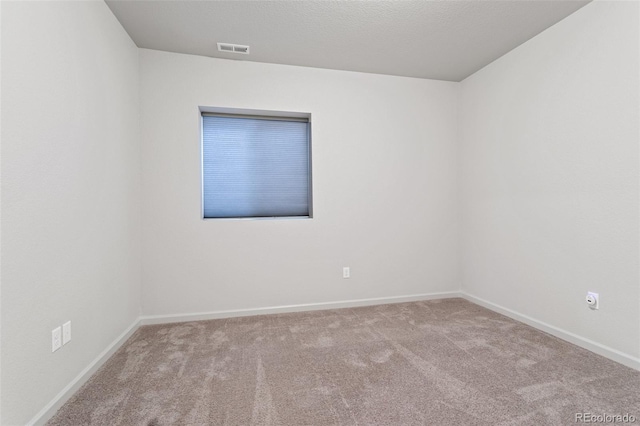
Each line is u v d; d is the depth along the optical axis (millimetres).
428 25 2537
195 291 3000
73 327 1785
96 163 2070
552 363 2082
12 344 1338
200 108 3082
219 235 3053
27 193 1434
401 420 1526
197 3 2234
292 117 3424
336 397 1725
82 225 1893
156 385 1855
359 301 3428
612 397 1698
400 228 3557
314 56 3051
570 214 2412
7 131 1319
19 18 1389
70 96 1777
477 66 3301
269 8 2301
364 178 3445
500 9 2324
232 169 3301
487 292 3305
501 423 1497
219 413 1590
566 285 2451
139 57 2865
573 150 2381
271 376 1955
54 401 1592
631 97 2002
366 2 2240
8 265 1321
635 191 1996
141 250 2885
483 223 3340
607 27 2129
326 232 3338
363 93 3436
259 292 3154
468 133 3549
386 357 2199
